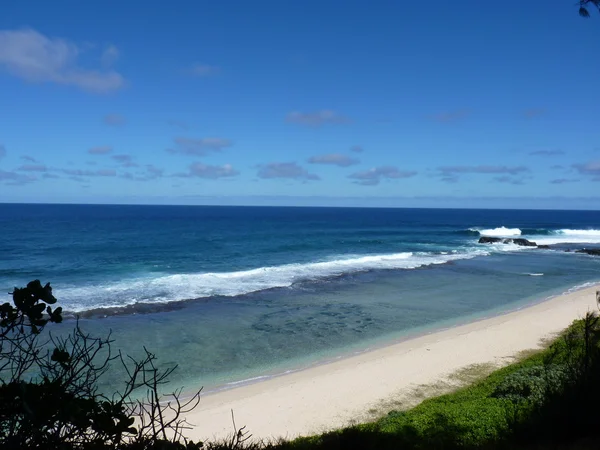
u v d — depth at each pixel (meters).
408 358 15.66
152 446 3.32
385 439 8.25
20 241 52.38
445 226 97.69
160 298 23.95
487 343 17.03
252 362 15.62
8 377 8.95
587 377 6.93
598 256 45.03
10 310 3.07
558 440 6.71
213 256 41.38
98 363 14.24
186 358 15.70
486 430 8.30
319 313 21.86
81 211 162.75
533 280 31.52
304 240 58.91
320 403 12.35
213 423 11.14
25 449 2.72
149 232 68.94
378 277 31.30
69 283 27.48
